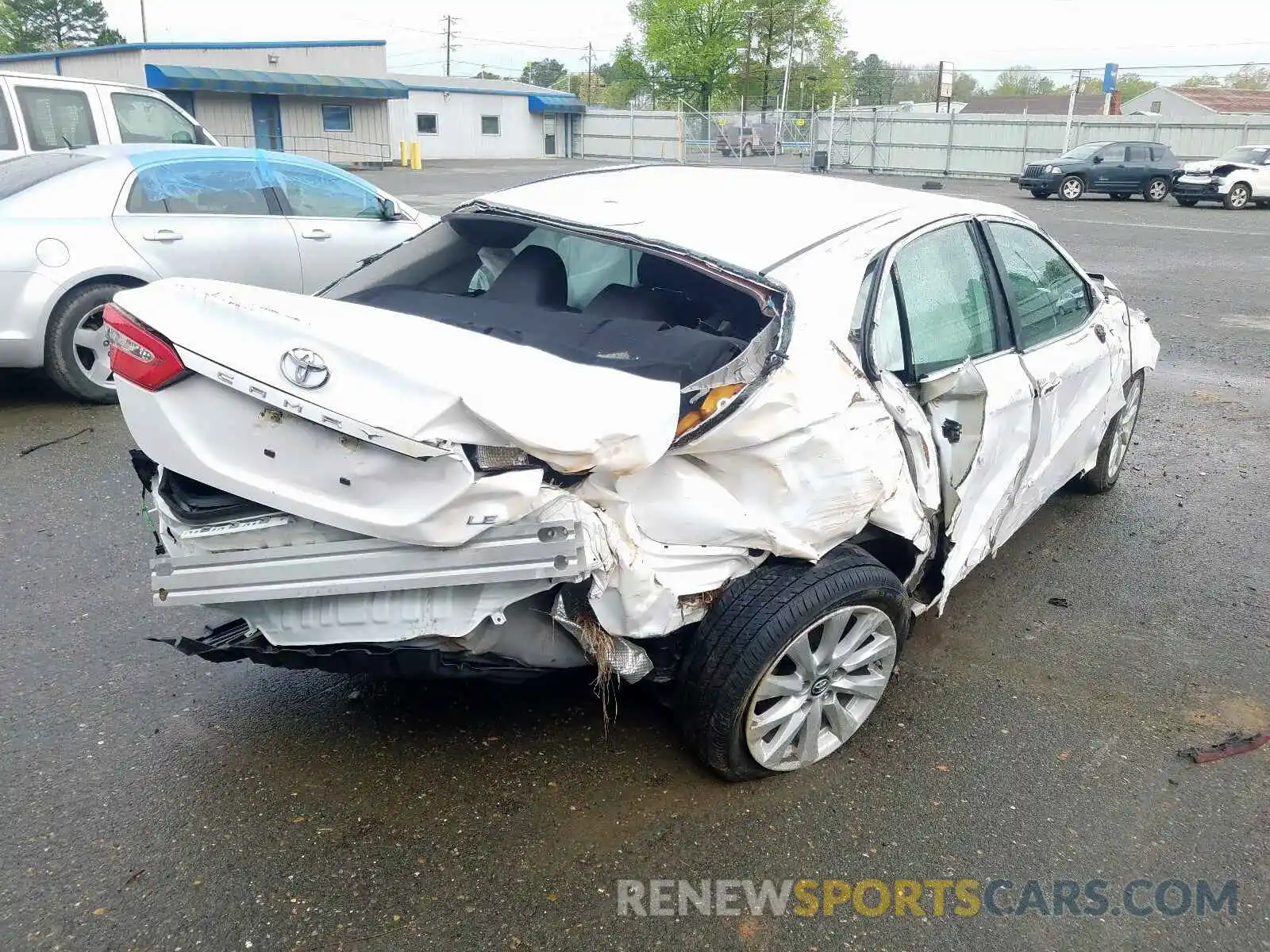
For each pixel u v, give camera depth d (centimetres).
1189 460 619
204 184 676
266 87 3316
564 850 272
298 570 241
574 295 353
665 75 5666
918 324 327
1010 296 379
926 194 389
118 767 299
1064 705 355
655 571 258
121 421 621
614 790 296
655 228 321
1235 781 317
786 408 263
